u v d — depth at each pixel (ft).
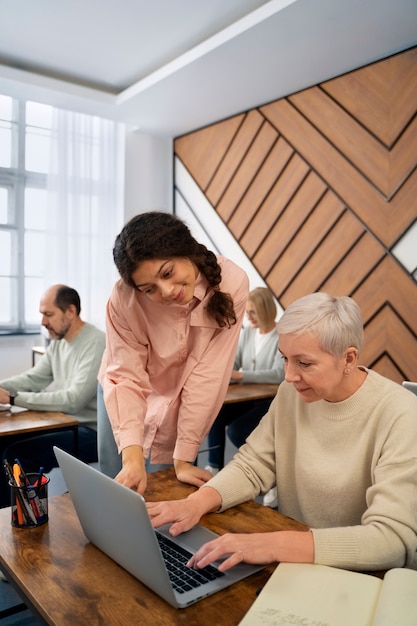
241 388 9.00
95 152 15.20
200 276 4.52
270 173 12.71
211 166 14.60
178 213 16.11
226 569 2.72
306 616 2.27
